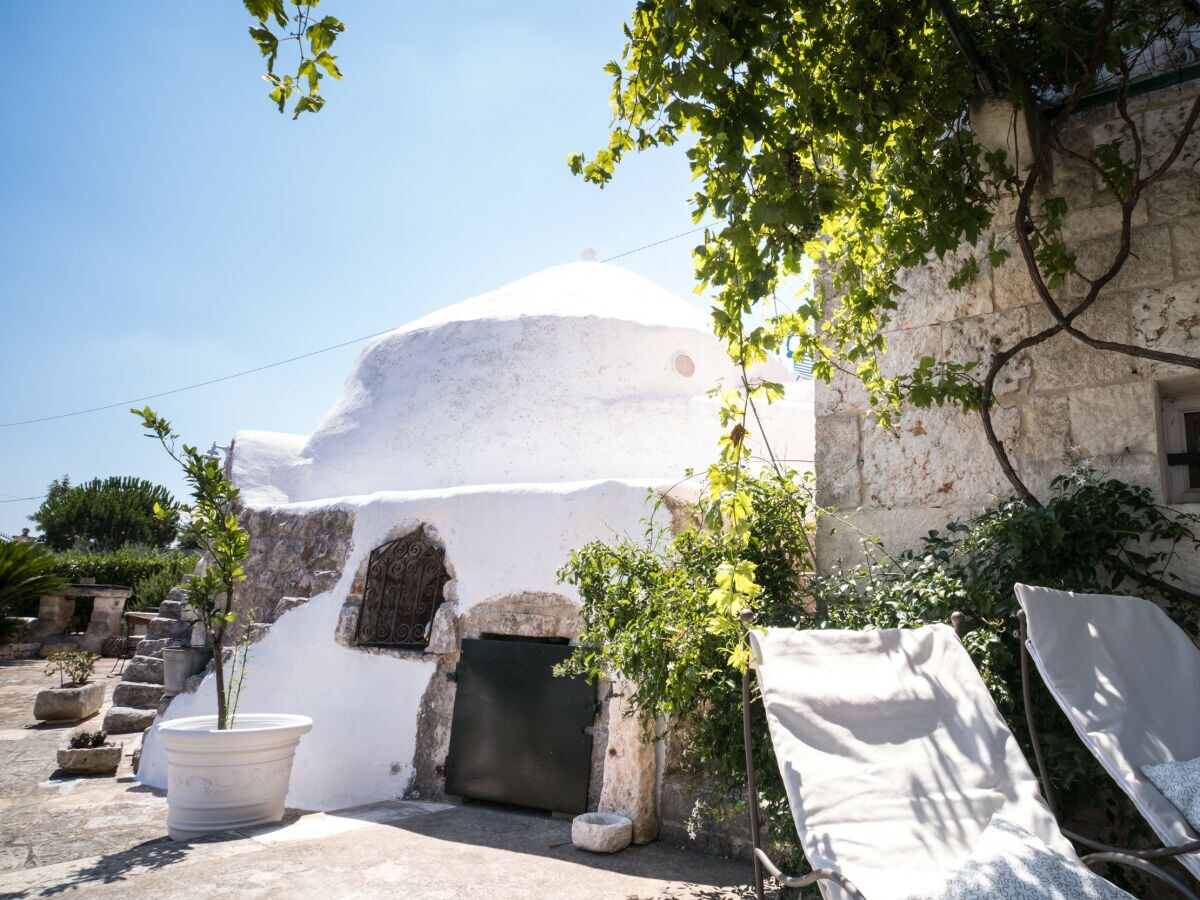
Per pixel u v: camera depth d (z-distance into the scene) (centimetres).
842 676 232
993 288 367
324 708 616
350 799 575
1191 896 199
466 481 707
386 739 577
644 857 406
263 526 743
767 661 230
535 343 748
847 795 203
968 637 290
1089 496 310
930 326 385
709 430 705
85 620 1677
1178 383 323
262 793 479
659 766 457
